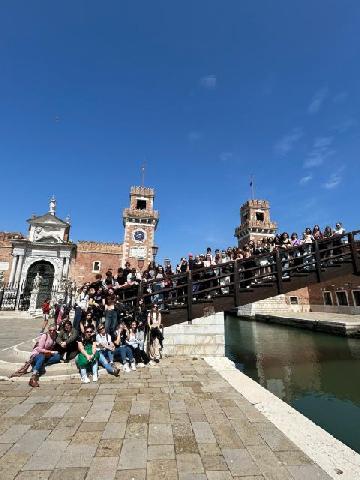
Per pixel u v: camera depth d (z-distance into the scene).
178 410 5.43
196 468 3.61
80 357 7.27
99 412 5.29
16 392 6.36
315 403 8.72
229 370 8.59
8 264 34.62
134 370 8.43
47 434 4.44
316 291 35.59
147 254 39.22
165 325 10.37
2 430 4.56
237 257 12.35
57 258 32.84
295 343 19.52
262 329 28.56
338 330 21.48
